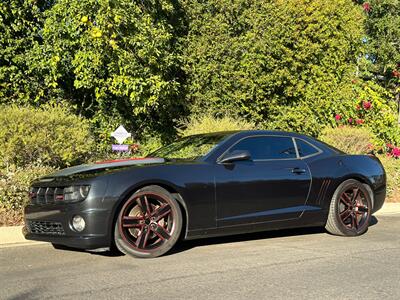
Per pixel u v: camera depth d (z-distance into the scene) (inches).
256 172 241.1
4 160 338.3
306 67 528.1
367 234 285.1
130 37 406.6
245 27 488.4
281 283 181.5
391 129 590.9
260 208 240.7
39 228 221.1
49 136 347.6
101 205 202.2
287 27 489.4
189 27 482.6
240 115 495.2
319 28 523.2
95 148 400.2
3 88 442.6
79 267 205.6
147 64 420.8
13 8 430.9
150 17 439.8
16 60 432.5
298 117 516.4
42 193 221.1
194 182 223.0
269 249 240.5
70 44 421.1
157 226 216.2
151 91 416.5
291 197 250.4
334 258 222.1
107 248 207.3
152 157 259.6
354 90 584.1
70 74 462.9
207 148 243.9
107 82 423.2
